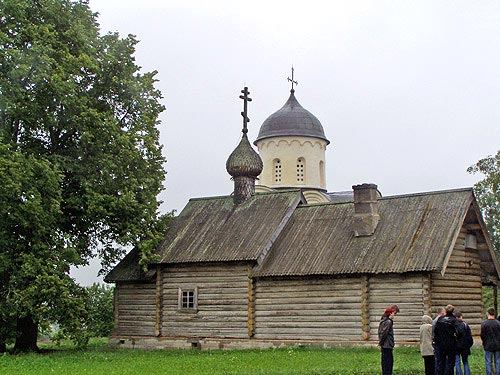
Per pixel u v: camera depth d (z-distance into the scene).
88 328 35.22
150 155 36.00
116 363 25.94
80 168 33.50
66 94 32.00
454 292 30.38
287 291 32.09
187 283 35.06
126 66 36.09
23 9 32.19
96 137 33.69
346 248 31.44
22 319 33.41
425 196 32.44
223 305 33.78
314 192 48.03
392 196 33.41
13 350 32.97
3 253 30.19
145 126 35.94
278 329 32.03
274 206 36.28
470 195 31.20
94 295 44.19
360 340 29.72
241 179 38.31
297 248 32.97
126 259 38.12
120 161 34.16
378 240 31.03
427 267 28.08
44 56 31.14
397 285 29.25
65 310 30.83
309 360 25.14
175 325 35.09
